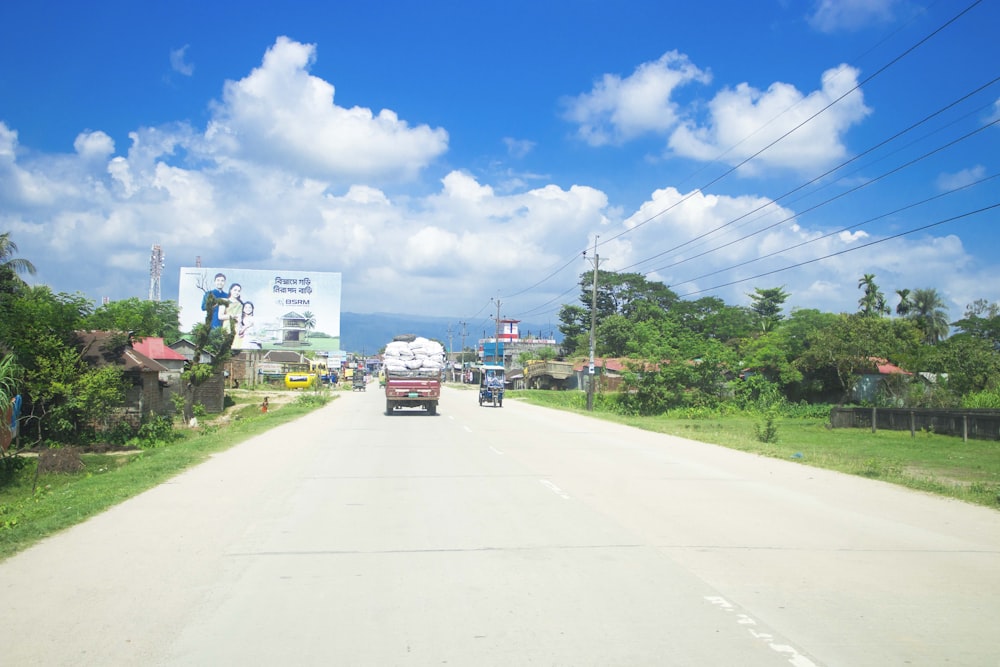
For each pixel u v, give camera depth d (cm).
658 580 638
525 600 581
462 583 629
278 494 1110
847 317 4081
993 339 4966
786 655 469
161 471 1350
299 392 7044
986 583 636
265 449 1811
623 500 1059
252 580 639
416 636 502
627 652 472
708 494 1123
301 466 1465
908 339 4131
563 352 9094
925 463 1761
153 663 456
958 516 959
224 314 7375
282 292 7569
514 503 1033
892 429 2839
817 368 4466
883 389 4050
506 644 487
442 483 1231
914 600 586
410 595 595
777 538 811
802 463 1575
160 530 846
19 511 1079
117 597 588
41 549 752
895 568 684
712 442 2092
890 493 1157
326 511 970
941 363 3584
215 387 4309
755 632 510
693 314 7288
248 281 7538
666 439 2208
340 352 12362
